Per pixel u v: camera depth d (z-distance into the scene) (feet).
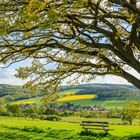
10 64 53.42
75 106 534.37
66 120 345.72
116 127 184.85
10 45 49.90
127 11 51.42
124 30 59.47
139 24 46.24
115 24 59.41
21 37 48.91
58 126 191.52
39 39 52.34
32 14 40.19
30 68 58.75
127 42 53.83
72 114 443.32
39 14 40.75
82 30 50.44
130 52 51.08
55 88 62.03
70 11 48.96
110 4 48.85
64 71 59.11
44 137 121.80
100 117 425.69
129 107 100.01
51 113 386.11
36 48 52.39
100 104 579.07
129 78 52.90
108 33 50.08
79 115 437.99
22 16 40.60
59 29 55.31
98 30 50.14
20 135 127.75
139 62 51.42
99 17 48.49
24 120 290.15
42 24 39.86
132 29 49.08
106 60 54.44
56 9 42.34
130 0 47.73
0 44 49.85
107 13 49.03
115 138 115.34
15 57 53.78
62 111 460.14
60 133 132.57
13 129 155.12
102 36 58.59
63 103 545.44
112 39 50.39
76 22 49.96
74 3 41.55
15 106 408.46
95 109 513.86
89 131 128.67
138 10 45.60
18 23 42.88
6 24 43.04
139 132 133.59
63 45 54.85
